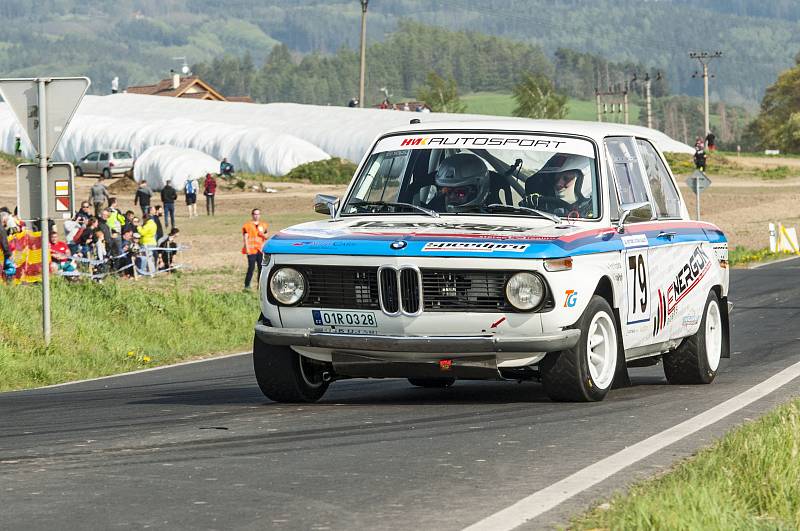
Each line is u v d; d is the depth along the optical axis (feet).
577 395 89.40
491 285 85.76
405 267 85.97
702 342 107.34
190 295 202.59
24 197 152.97
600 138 97.71
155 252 285.43
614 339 91.61
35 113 149.18
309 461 68.08
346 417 85.51
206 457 69.67
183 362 152.05
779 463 60.44
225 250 349.61
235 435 77.97
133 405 99.50
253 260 248.52
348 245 87.56
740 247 377.09
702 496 52.80
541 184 94.99
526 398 97.25
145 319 187.32
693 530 48.85
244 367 141.18
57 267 251.60
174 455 70.59
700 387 105.09
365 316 87.20
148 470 65.82
